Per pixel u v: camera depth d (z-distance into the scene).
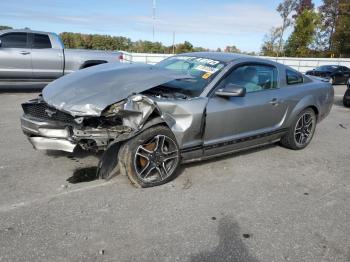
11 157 4.64
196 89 4.32
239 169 4.73
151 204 3.58
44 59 10.19
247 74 4.79
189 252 2.85
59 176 4.13
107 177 3.88
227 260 2.78
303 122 5.71
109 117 3.72
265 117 4.96
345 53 44.72
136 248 2.85
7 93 9.99
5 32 9.77
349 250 3.02
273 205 3.76
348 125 8.12
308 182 4.47
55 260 2.64
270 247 2.98
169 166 4.08
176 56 5.41
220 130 4.39
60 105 3.75
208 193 3.93
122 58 11.27
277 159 5.27
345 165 5.22
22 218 3.19
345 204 3.90
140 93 3.95
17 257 2.65
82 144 3.77
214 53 5.18
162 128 3.86
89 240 2.91
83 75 4.36
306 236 3.19
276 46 45.06
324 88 5.97
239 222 3.35
